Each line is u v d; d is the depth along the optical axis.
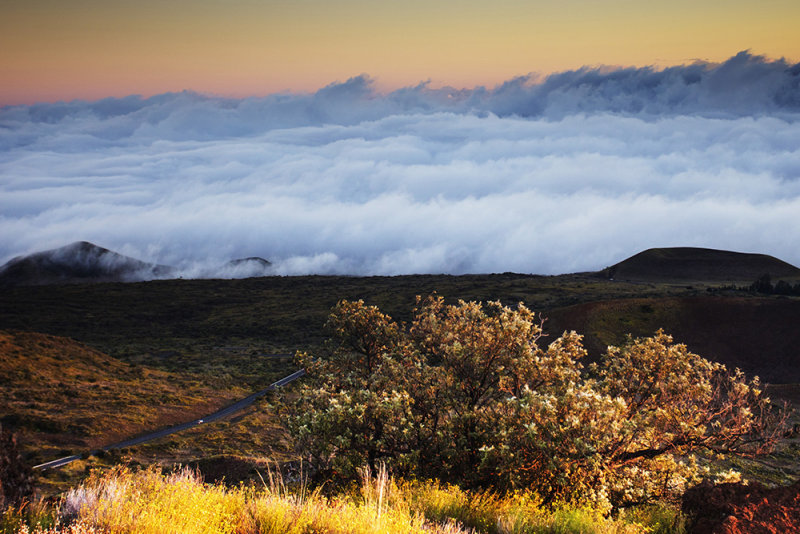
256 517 6.51
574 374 17.11
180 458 55.69
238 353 131.75
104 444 62.94
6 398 74.00
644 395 17.94
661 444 16.77
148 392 85.44
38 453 56.81
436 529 7.15
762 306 111.06
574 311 111.56
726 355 97.75
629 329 104.88
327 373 21.59
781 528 6.73
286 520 6.46
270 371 110.06
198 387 92.38
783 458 41.19
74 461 54.03
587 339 99.88
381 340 22.02
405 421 14.66
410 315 148.50
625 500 14.70
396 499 8.55
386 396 15.45
